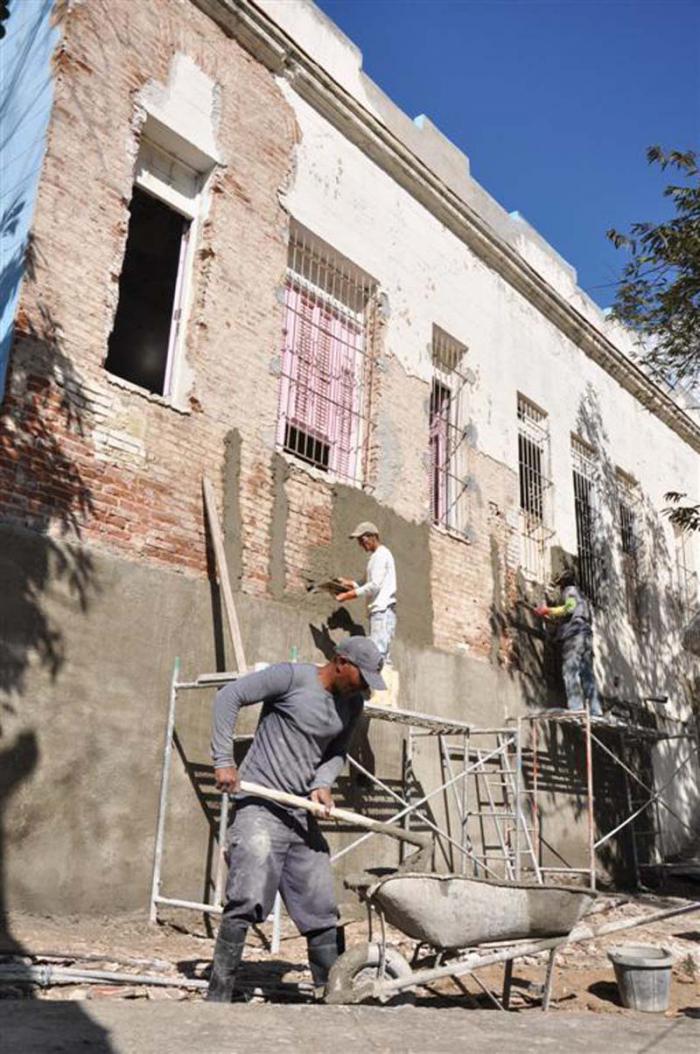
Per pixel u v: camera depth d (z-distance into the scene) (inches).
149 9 312.3
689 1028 142.6
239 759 290.5
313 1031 124.3
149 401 286.4
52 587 247.1
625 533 614.2
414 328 416.5
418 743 366.3
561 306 543.8
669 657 618.2
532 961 261.1
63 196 271.4
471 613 412.5
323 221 373.7
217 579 293.6
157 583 274.7
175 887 259.9
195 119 322.3
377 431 380.8
